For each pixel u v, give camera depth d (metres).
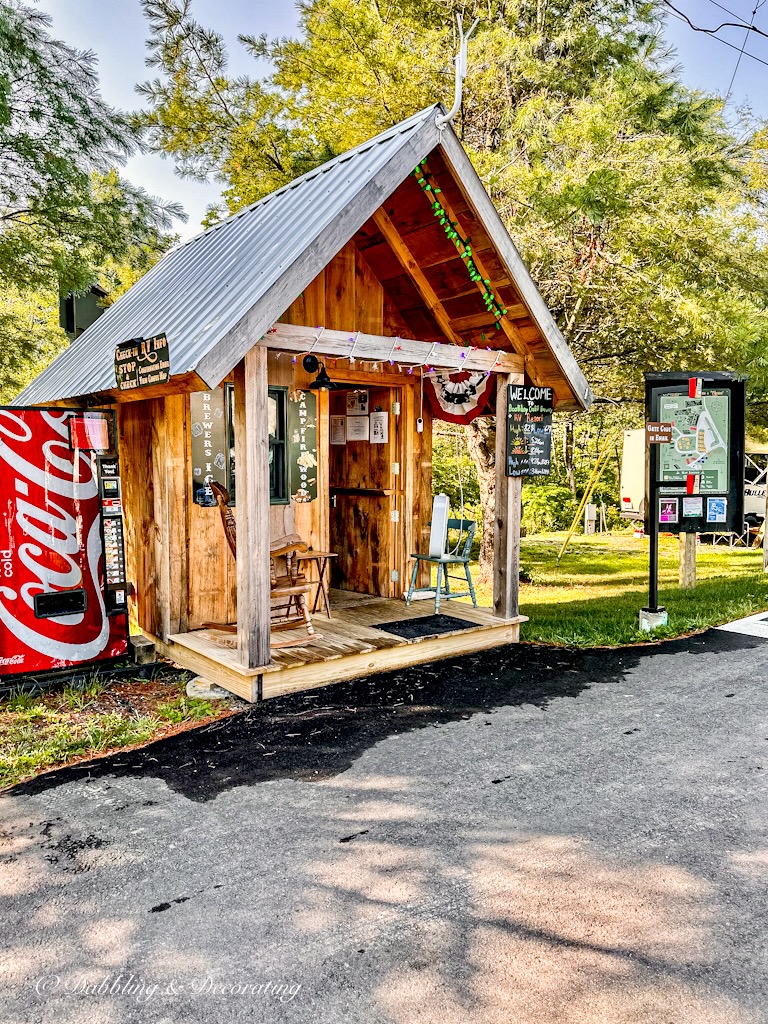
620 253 8.42
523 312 6.51
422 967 2.63
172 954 2.72
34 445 5.56
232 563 6.73
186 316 5.64
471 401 7.42
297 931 2.84
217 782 4.16
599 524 21.42
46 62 7.55
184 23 9.55
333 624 6.85
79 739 4.71
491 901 3.02
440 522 7.41
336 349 5.55
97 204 8.25
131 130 8.34
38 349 9.98
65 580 5.75
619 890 3.09
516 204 8.88
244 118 9.96
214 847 3.47
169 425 6.23
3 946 2.79
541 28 9.24
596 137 7.51
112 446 5.91
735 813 3.76
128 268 11.45
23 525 5.55
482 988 2.53
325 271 6.77
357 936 2.80
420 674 6.14
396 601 7.94
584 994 2.49
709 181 8.30
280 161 9.74
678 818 3.71
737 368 8.43
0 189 7.93
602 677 6.08
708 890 3.09
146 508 6.68
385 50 8.71
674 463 7.83
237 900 3.05
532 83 9.09
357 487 8.44
